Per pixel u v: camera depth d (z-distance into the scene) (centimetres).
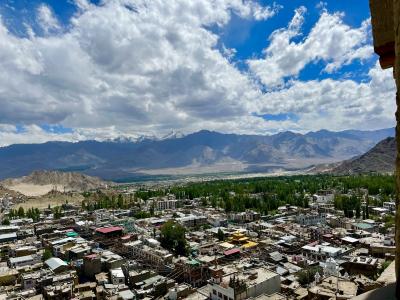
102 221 17938
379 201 19162
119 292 8650
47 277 9312
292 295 7162
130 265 10238
